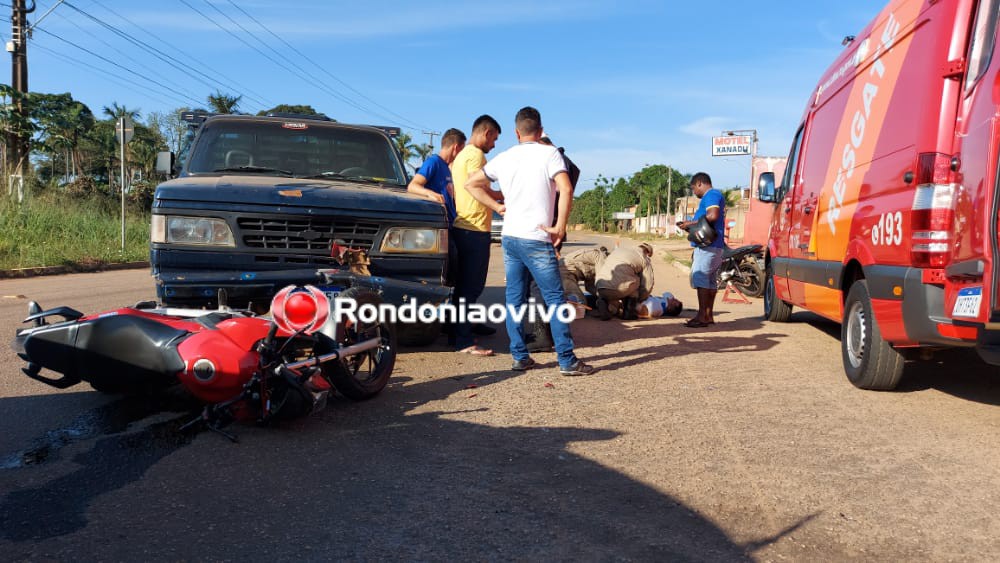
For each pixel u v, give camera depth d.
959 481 3.49
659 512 3.10
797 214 7.77
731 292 13.88
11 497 3.16
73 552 2.65
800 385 5.52
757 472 3.60
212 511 3.04
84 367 4.04
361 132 7.41
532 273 5.72
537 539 2.84
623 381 5.60
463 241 6.57
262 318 4.30
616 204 100.75
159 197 5.27
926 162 4.41
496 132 6.55
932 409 4.82
